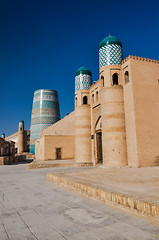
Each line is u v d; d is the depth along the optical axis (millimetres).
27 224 3209
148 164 11484
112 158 12336
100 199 4441
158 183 5199
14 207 4262
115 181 5656
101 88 13875
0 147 27422
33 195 5473
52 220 3367
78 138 17578
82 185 5258
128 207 3646
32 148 43375
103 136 13180
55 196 5246
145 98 12242
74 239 2602
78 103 18172
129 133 12203
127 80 13125
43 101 44250
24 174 11484
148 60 12898
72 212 3777
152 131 11961
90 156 17219
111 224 3084
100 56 14172
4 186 7270
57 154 21547
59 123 28672
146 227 2920
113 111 12797
